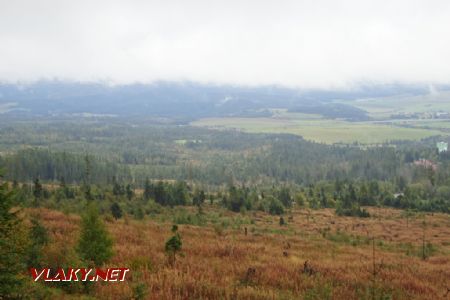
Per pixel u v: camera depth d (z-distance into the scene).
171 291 15.05
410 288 19.58
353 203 101.44
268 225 66.69
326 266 23.52
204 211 82.50
